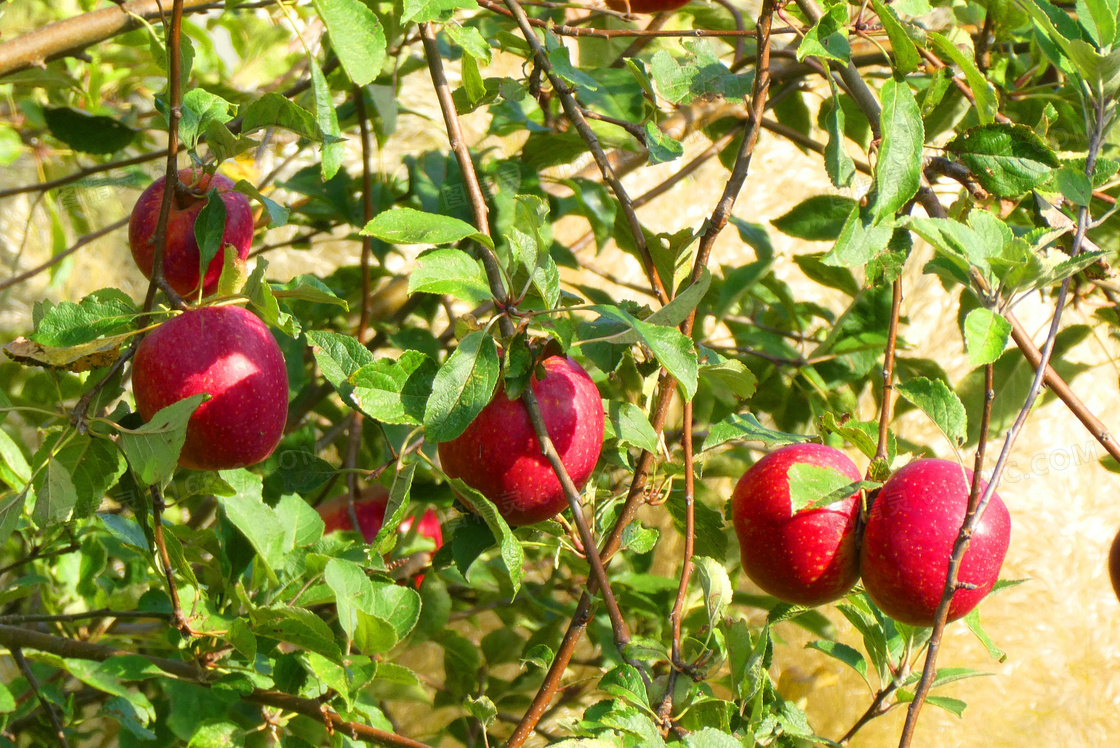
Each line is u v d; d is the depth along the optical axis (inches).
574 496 48.2
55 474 48.4
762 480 51.4
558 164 63.4
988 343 47.9
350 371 48.6
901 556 49.8
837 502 50.8
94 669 51.1
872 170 51.4
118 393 49.4
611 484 58.9
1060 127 60.4
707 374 52.1
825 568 50.9
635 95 60.2
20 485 57.0
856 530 50.9
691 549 49.8
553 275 48.5
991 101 52.1
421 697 64.6
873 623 55.1
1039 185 52.1
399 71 64.2
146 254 50.3
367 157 63.2
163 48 52.1
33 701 59.9
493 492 48.8
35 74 65.8
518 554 47.8
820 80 67.3
